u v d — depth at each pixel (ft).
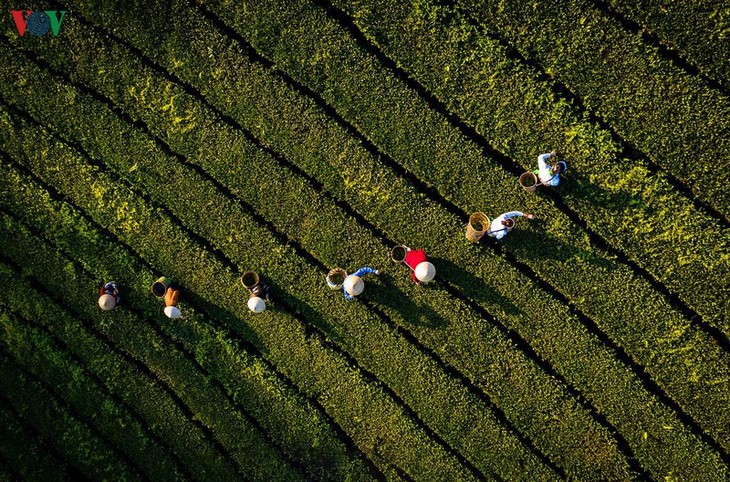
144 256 37.01
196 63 35.01
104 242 37.32
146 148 36.14
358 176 34.78
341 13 34.30
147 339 37.83
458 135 33.86
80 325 38.42
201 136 35.65
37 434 40.11
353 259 35.55
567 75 32.60
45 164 37.06
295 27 34.12
